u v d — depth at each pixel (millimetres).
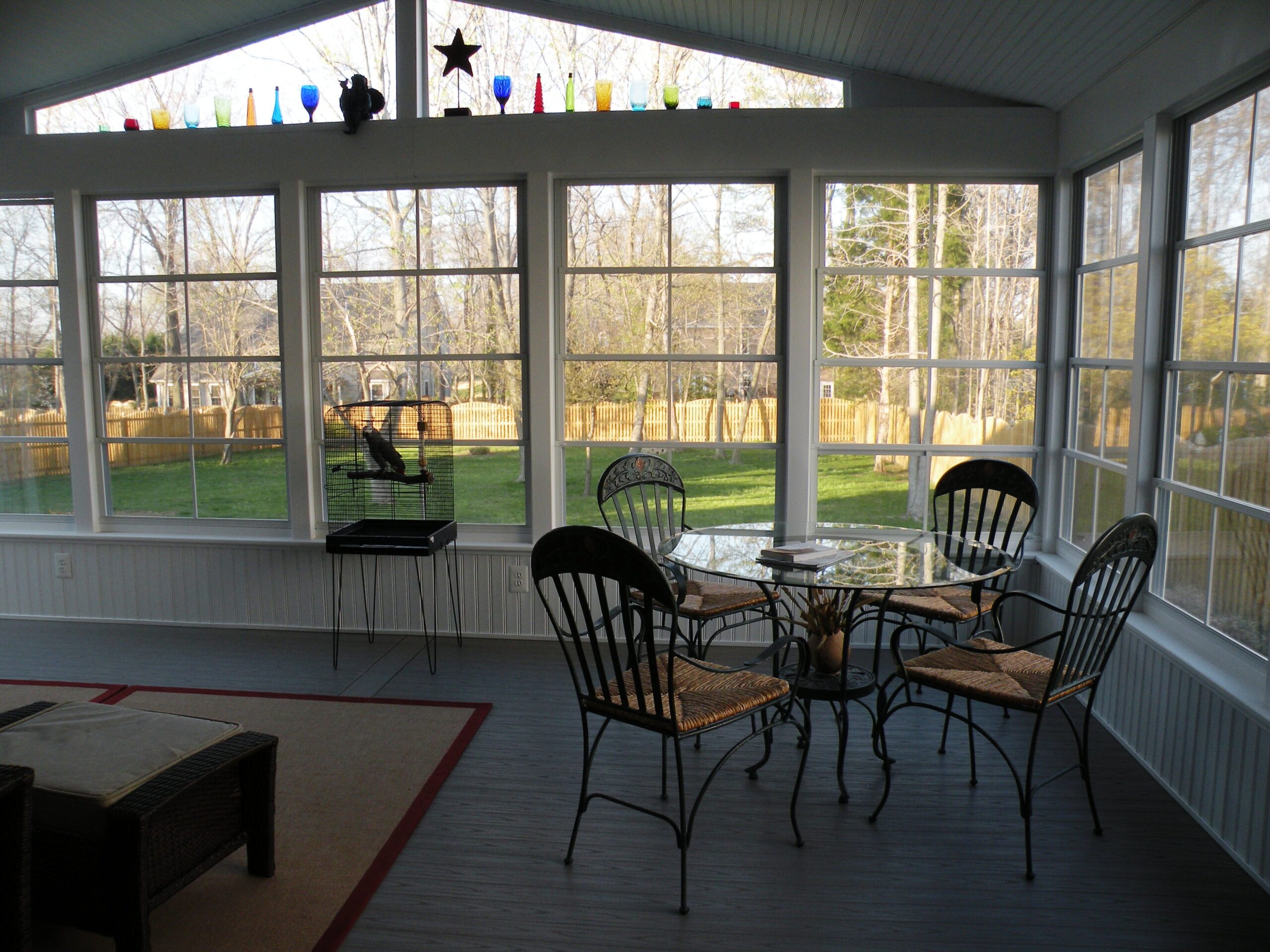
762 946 2121
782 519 4391
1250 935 2145
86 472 4703
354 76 4254
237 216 4535
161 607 4684
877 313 4254
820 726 3406
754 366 4340
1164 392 3088
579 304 4391
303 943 2125
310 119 4387
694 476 4434
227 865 2455
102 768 2062
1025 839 2393
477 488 4555
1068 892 2328
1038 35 3324
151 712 2422
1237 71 2525
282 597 4590
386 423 4457
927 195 4176
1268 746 2299
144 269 4613
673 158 4172
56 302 4719
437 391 4520
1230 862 2461
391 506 4480
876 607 3443
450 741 3250
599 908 2268
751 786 2922
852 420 4316
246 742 2285
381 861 2465
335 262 4508
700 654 3322
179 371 4656
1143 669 3035
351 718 3465
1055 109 3961
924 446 4289
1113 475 3531
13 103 4703
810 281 4172
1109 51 3232
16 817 1828
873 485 4340
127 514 4781
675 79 4391
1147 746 3012
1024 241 4148
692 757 3137
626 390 4422
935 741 3266
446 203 4422
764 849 2545
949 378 4250
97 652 4273
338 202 4473
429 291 4469
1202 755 2643
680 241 4316
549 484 4410
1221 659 2686
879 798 2842
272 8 4430
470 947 2123
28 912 1866
